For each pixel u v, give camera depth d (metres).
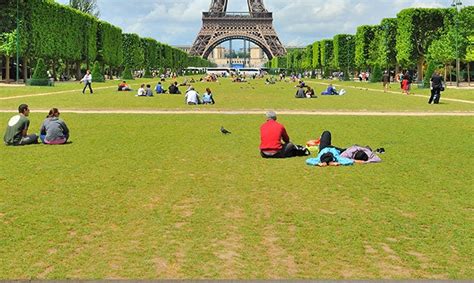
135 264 12.74
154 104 65.00
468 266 12.66
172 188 20.55
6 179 21.80
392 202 18.41
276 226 15.70
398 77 159.50
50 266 12.59
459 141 33.56
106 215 16.78
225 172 23.69
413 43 131.88
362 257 13.22
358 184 21.11
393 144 32.22
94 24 147.62
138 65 198.62
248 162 26.19
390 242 14.29
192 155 28.31
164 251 13.62
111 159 26.89
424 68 153.12
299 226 15.69
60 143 31.98
